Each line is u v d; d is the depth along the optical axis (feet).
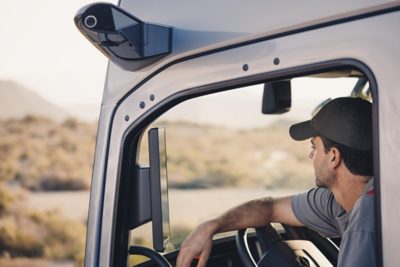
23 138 90.79
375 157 6.04
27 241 72.08
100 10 6.87
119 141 7.48
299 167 78.69
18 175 83.05
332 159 7.64
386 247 5.94
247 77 6.79
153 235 7.16
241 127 88.38
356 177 7.54
